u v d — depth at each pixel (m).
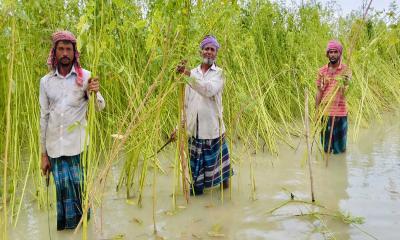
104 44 3.38
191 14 4.05
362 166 5.25
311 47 8.48
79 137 3.60
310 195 4.36
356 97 7.97
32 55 4.77
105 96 5.49
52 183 4.71
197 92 4.16
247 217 3.88
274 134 6.57
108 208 4.16
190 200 4.34
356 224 3.61
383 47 9.84
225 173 4.51
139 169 5.27
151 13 5.04
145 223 3.82
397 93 9.95
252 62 6.82
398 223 3.61
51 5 4.87
